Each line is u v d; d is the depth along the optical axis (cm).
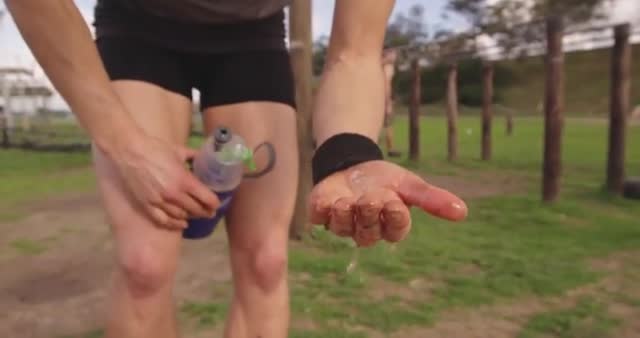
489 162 1110
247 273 189
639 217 571
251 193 187
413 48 1117
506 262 420
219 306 338
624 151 674
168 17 177
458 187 798
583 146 1433
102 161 165
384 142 1371
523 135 1969
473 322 321
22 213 669
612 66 669
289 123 192
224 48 187
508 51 1068
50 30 134
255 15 186
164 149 146
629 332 308
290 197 190
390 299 350
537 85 5047
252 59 191
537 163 1092
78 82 137
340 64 125
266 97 190
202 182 156
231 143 156
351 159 98
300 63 471
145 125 168
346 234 90
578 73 5038
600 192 686
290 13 464
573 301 350
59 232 564
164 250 161
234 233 191
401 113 3484
